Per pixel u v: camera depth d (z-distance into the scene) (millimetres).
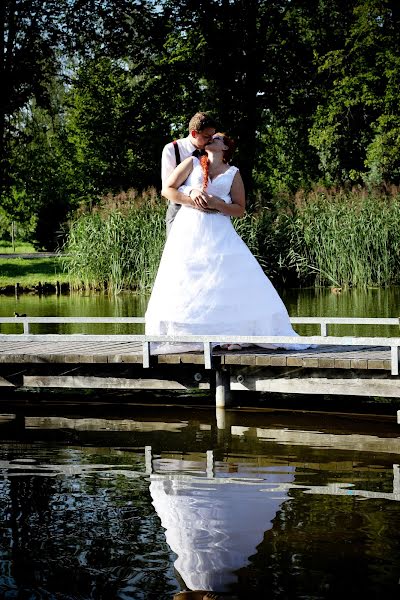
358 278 23641
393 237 23719
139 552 4371
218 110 33719
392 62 36500
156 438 7379
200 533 4637
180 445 7055
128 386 9039
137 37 33562
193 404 9211
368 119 41344
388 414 8500
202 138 8797
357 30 35781
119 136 37062
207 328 8773
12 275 31109
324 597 3773
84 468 6219
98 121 41344
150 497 5379
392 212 24047
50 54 31359
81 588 3930
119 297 23188
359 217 23844
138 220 24328
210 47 32875
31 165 41750
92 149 42062
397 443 7055
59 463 6398
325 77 37375
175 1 32719
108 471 6117
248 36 32656
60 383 9250
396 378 7996
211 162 8820
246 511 5035
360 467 6180
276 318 8961
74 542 4527
